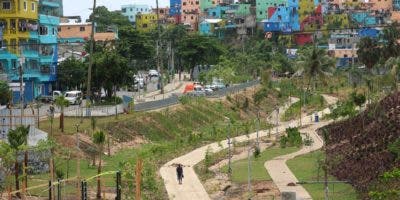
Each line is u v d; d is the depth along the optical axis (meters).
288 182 74.19
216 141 114.00
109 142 97.12
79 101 127.12
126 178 71.19
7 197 64.69
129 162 76.81
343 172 73.44
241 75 196.62
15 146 68.00
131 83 137.25
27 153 72.31
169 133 115.94
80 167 82.06
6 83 112.62
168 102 132.12
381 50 166.75
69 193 69.44
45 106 122.44
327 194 60.12
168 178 81.06
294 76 183.12
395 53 163.75
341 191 66.88
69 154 81.62
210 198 69.94
